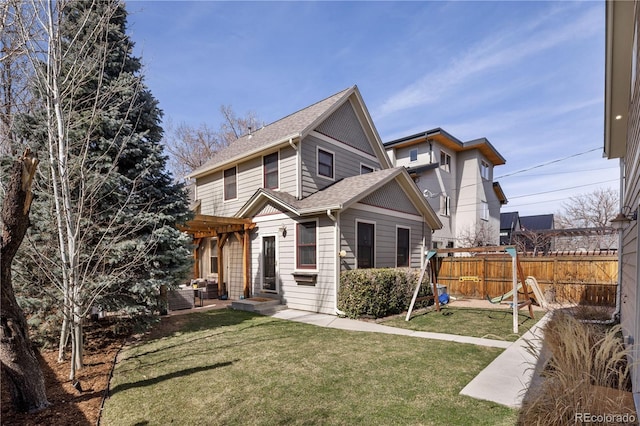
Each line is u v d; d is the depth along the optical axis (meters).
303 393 3.53
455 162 18.94
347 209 8.49
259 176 10.61
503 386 3.60
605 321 6.88
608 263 8.97
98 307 5.73
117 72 6.59
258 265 10.02
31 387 3.20
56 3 4.45
